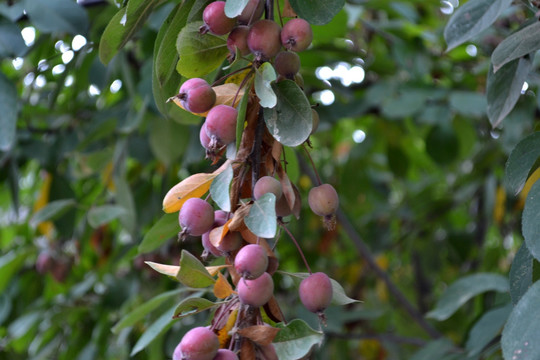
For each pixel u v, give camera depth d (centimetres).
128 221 143
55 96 133
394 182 256
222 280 85
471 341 123
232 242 84
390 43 172
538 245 81
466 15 94
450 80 169
